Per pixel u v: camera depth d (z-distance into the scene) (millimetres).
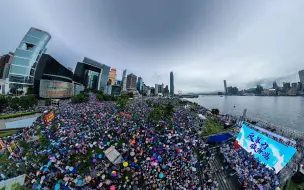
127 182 21516
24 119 48094
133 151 28297
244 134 34406
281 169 26688
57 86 113688
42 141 28688
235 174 25109
